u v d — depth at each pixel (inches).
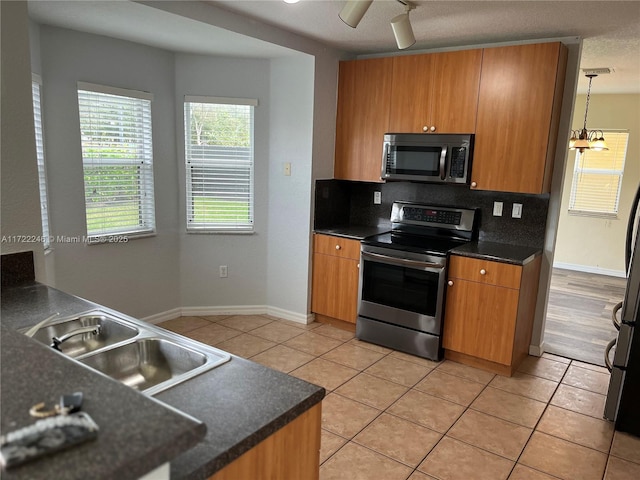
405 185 164.7
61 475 27.7
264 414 46.8
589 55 153.4
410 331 141.6
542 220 140.4
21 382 38.1
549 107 124.6
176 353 63.5
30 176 82.0
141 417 34.0
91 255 136.9
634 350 102.0
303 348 145.4
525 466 93.5
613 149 249.1
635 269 101.2
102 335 73.2
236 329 158.9
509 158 132.1
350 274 154.2
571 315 188.2
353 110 158.6
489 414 112.0
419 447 98.4
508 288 126.0
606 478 90.7
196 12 111.8
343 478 88.2
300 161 157.2
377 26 127.9
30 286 83.2
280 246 166.9
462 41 141.2
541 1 102.8
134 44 139.2
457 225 150.1
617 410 106.3
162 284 160.2
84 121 131.0
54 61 121.4
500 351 129.8
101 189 138.0
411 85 145.5
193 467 38.3
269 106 160.9
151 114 147.6
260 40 129.6
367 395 118.8
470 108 136.3
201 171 161.5
